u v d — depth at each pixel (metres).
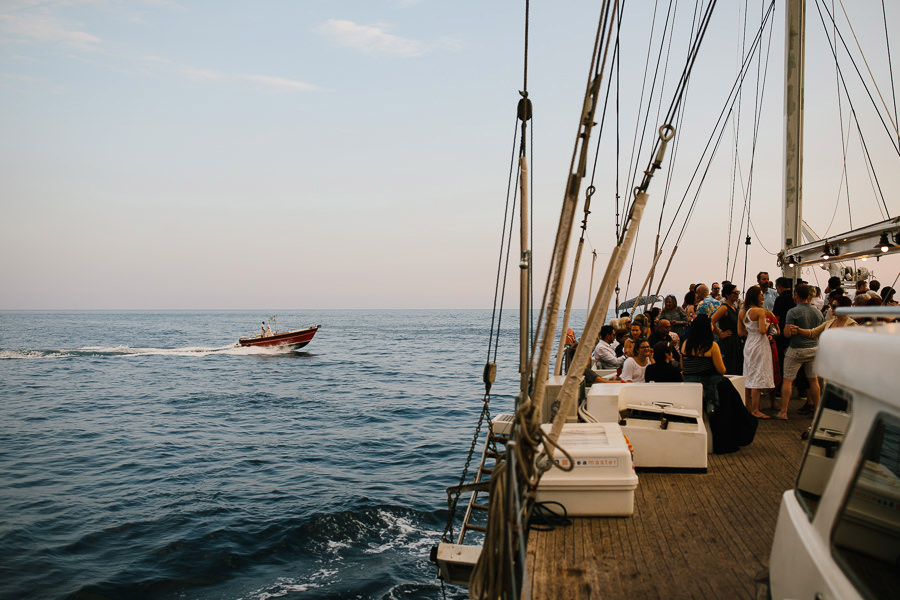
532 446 3.04
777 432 8.01
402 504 13.89
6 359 60.59
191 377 44.50
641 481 6.18
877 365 1.93
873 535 1.88
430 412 28.25
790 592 2.52
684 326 11.09
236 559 11.06
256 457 19.14
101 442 21.98
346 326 177.75
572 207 2.96
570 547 4.65
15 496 15.13
